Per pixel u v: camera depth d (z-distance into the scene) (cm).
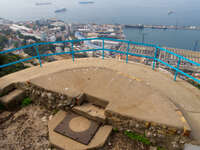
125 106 320
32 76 471
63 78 416
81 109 341
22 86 414
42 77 417
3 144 304
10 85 414
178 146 281
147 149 293
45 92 378
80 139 295
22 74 489
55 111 379
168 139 283
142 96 351
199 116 329
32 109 391
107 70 454
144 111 306
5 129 336
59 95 360
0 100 382
